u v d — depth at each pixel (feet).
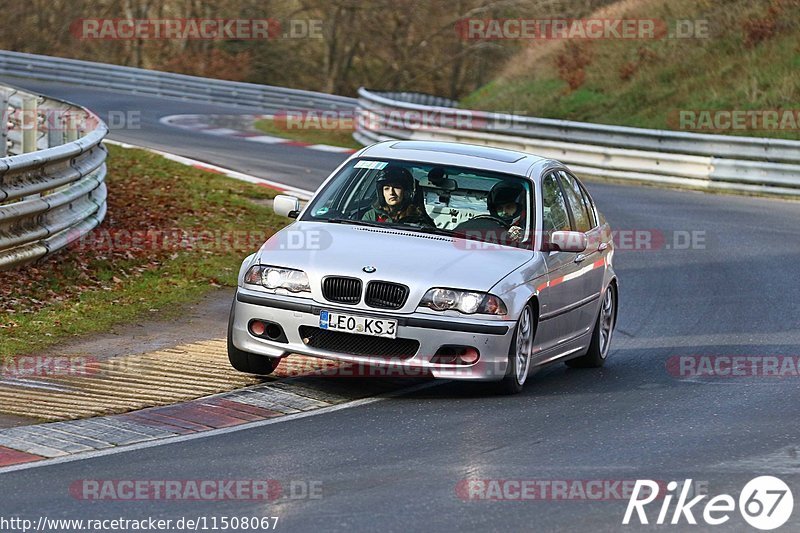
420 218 78.84
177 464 56.65
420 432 64.75
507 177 81.87
